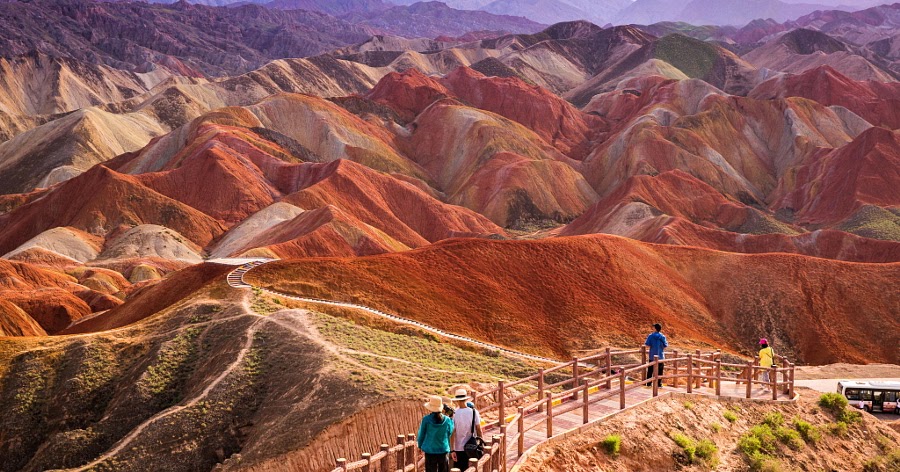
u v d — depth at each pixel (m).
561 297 66.00
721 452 26.34
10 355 44.53
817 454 28.58
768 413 29.88
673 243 121.69
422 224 155.00
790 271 77.50
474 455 15.34
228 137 171.88
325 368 36.38
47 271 105.06
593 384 24.20
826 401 32.22
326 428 31.97
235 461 32.06
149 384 40.25
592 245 74.81
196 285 66.31
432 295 60.66
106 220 142.12
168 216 144.12
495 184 178.75
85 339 45.56
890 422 39.62
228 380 37.84
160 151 188.38
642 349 28.58
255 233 132.62
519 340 58.50
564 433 22.53
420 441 14.70
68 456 36.97
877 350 70.62
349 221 117.00
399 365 37.56
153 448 34.47
